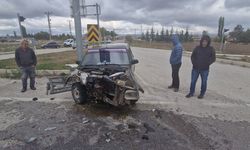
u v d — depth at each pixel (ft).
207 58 19.26
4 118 15.51
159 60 59.82
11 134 12.96
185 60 61.31
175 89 23.11
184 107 17.72
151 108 17.40
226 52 98.73
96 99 17.66
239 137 12.48
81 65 19.66
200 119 15.16
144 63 51.03
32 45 41.34
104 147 11.39
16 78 30.73
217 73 36.40
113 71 16.83
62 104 18.63
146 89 23.71
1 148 11.39
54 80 20.95
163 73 35.42
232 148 11.27
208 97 20.76
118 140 12.14
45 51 99.09
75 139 12.30
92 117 15.56
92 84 17.02
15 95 21.75
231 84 27.12
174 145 11.56
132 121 14.76
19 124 14.44
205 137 12.46
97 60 19.44
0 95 21.80
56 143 11.87
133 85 16.34
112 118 15.33
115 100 15.80
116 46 21.66
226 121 14.83
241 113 16.42
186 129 13.52
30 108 17.66
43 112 16.69
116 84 15.51
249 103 18.97
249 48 137.80
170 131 13.23
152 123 14.43
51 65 42.50
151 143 11.76
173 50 22.27
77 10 27.40
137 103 18.66
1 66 42.86
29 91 23.25
